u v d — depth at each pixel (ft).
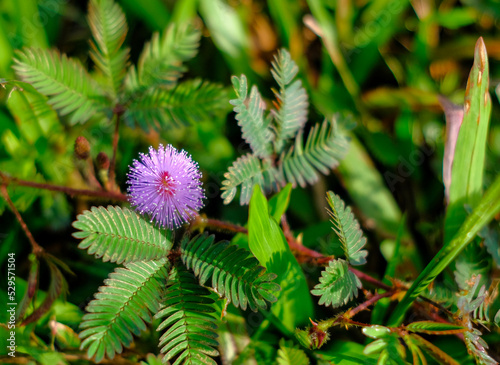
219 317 0.86
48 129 1.01
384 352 0.82
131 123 0.95
